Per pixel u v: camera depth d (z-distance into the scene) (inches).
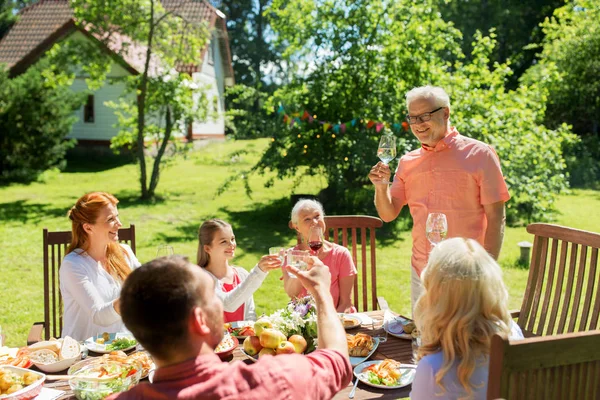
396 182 137.2
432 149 125.6
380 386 82.7
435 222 97.4
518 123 352.5
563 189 380.8
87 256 118.7
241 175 394.9
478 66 378.3
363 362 91.7
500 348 55.0
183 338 46.4
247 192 392.8
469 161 121.3
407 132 349.7
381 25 366.3
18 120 560.1
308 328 93.8
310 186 508.7
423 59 367.2
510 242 309.0
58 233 139.2
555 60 584.7
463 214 123.6
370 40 364.5
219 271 133.3
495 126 342.6
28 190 515.8
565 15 606.2
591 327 117.4
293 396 48.6
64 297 117.0
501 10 894.4
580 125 634.2
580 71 573.0
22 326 191.5
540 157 354.9
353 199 387.2
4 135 557.3
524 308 131.5
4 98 553.3
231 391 46.8
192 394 45.9
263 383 48.2
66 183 561.0
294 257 95.0
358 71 362.3
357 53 359.3
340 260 139.3
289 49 387.9
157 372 47.8
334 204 394.0
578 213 389.4
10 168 568.1
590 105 585.3
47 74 472.7
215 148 810.8
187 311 46.2
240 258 282.7
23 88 564.4
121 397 47.0
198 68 792.3
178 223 371.2
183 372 46.8
